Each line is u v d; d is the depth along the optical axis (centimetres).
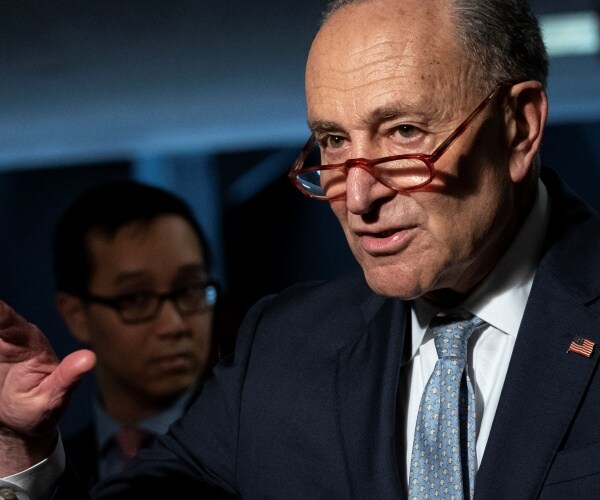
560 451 154
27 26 424
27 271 390
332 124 154
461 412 162
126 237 274
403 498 161
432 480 160
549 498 152
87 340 279
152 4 424
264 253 388
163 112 429
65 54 426
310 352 182
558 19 407
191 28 427
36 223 396
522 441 156
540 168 180
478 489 155
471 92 153
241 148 413
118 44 428
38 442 157
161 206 278
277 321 191
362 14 153
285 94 430
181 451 190
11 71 427
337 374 177
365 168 151
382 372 173
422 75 150
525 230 169
